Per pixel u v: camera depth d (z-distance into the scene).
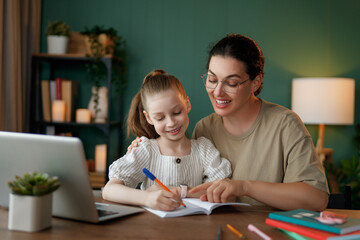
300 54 3.20
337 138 3.23
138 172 1.30
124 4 3.23
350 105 2.85
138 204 1.07
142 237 0.82
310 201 1.09
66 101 2.96
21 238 0.80
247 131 1.36
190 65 3.22
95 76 3.19
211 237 0.83
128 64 3.24
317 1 3.19
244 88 1.23
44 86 2.94
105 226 0.90
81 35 3.00
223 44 1.23
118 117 3.22
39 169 0.92
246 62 1.21
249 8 3.19
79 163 0.86
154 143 1.38
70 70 3.21
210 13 3.21
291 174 1.22
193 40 3.22
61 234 0.83
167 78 1.28
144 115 1.49
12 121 2.77
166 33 3.23
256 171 1.32
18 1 2.90
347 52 3.19
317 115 2.82
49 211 0.88
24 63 3.02
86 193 0.89
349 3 3.18
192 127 3.22
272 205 1.09
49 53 2.93
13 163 0.94
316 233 0.80
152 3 3.23
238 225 0.93
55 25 2.93
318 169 1.18
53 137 0.88
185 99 1.33
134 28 3.23
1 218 0.95
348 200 1.48
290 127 1.28
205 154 1.37
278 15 3.19
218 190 1.07
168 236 0.83
